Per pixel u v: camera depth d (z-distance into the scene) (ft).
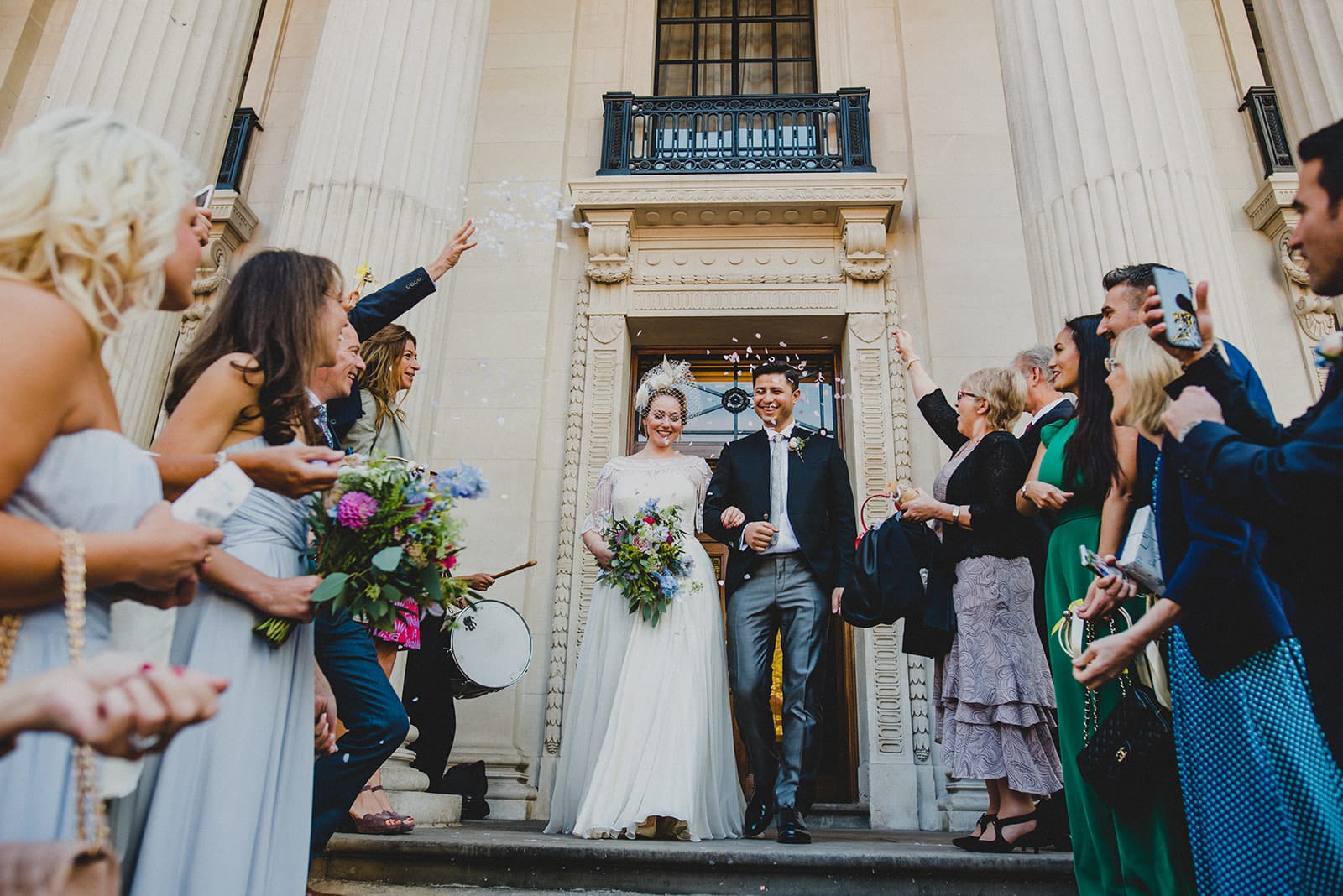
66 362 3.51
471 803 17.70
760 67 27.61
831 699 20.72
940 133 24.53
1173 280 5.75
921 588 11.30
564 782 12.62
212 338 5.90
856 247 22.82
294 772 5.72
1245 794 5.32
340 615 7.85
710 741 12.17
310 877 9.41
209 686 2.62
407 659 16.65
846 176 23.02
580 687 13.03
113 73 15.29
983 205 23.57
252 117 25.80
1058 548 8.32
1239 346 13.12
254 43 27.40
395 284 9.78
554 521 21.48
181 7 16.25
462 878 9.30
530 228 24.06
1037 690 10.49
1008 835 10.39
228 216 23.29
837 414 23.30
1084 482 8.06
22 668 3.48
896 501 11.82
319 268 6.23
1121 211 14.07
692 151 24.88
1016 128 16.61
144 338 16.33
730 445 13.56
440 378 16.21
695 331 23.50
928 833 16.72
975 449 11.43
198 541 3.88
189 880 4.78
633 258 23.61
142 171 3.88
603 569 13.34
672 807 11.13
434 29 17.48
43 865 2.27
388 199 15.66
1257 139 23.50
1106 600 6.71
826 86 26.13
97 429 3.88
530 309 23.21
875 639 19.54
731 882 9.05
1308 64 16.20
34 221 3.56
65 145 3.76
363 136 15.98
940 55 25.57
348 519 5.56
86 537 3.45
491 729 19.52
